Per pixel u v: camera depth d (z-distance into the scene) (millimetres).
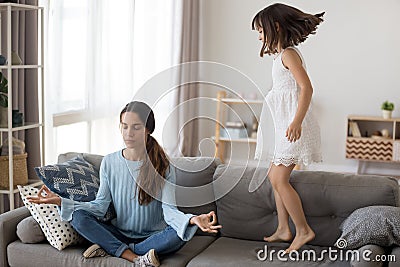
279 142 3053
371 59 6664
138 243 2801
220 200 3055
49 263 2744
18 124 3838
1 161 3730
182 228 2682
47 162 4547
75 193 2910
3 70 4027
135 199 2834
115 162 2863
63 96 4922
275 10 3088
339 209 2883
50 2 4582
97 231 2738
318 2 6719
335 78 6766
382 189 2844
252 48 6930
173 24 6562
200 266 2635
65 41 4871
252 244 2949
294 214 2865
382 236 2541
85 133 5371
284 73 3127
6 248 2828
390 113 6434
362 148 6492
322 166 6875
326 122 6828
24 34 4191
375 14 6605
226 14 6973
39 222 2795
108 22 5316
